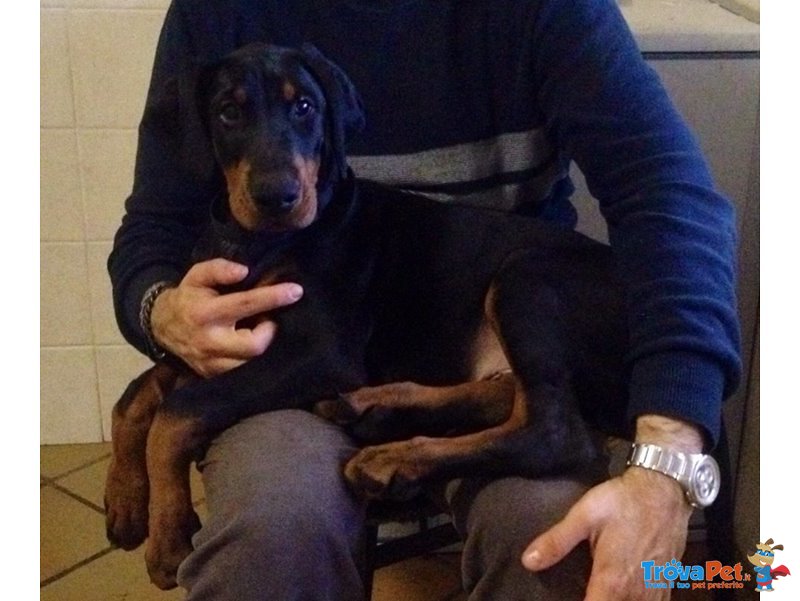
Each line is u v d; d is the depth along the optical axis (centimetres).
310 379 109
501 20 120
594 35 116
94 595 165
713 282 102
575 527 91
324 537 94
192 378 116
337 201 119
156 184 130
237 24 126
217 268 112
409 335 119
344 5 123
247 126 111
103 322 210
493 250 117
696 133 154
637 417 99
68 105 194
